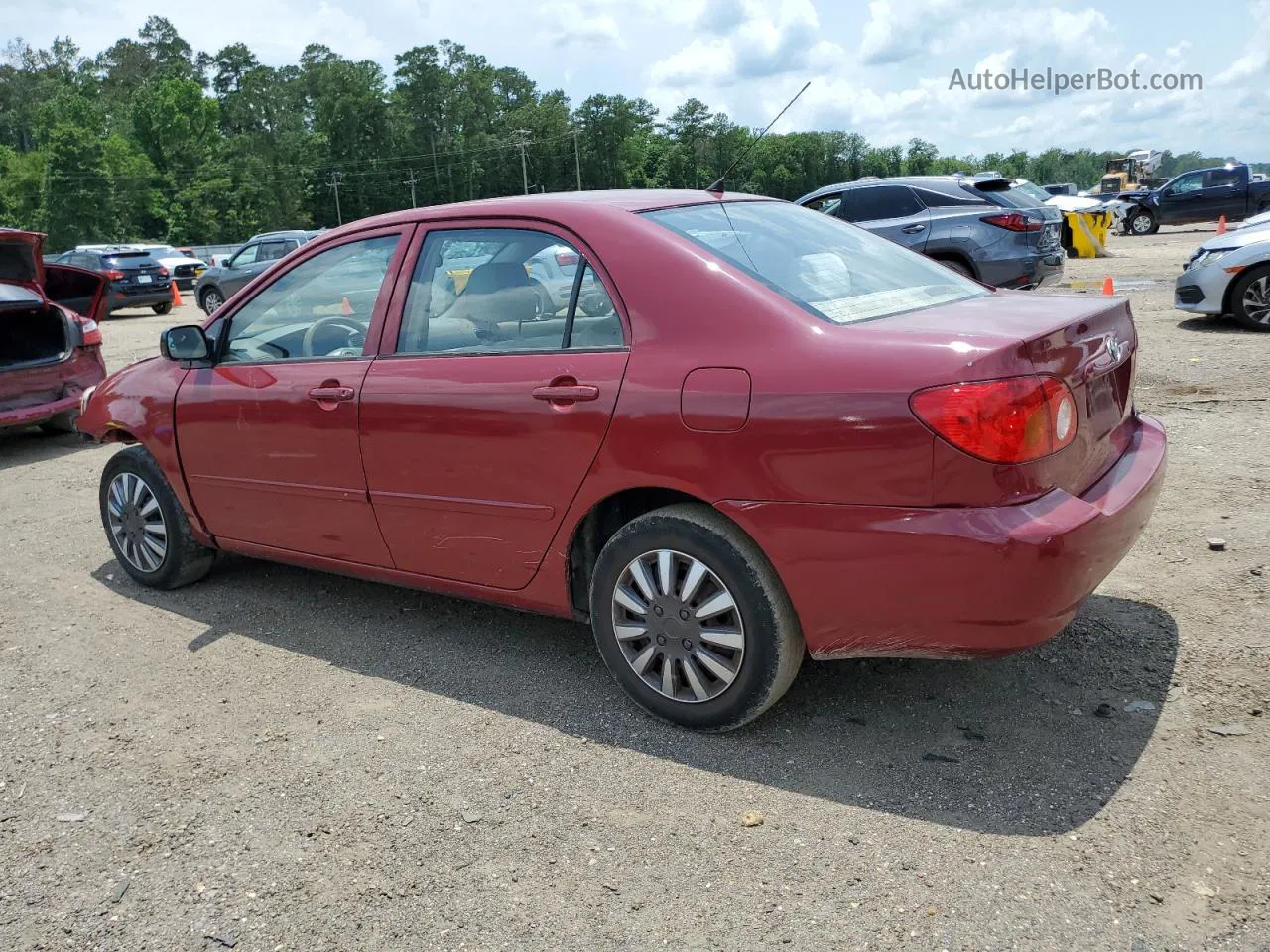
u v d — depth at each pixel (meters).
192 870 2.80
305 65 137.50
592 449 3.27
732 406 2.98
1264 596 3.94
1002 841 2.67
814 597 2.96
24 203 100.75
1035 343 2.79
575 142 118.69
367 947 2.47
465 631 4.32
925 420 2.70
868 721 3.33
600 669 3.88
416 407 3.69
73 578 5.29
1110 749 3.05
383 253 4.00
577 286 3.40
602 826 2.88
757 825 2.83
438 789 3.12
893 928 2.39
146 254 23.12
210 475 4.54
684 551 3.18
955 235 11.51
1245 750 2.98
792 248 3.56
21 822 3.08
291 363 4.21
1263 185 28.97
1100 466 3.15
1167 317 11.53
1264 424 6.46
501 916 2.54
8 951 2.53
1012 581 2.67
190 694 3.87
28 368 8.37
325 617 4.56
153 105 111.50
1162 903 2.40
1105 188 62.12
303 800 3.10
